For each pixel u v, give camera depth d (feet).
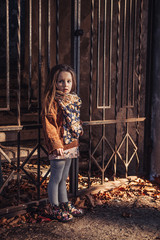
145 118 12.56
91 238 7.68
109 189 11.25
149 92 12.53
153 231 8.18
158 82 12.25
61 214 8.56
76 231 8.04
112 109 13.70
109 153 14.07
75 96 8.64
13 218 8.57
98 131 14.46
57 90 8.43
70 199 10.03
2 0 27.53
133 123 13.08
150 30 12.28
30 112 15.93
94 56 14.37
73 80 8.66
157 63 12.25
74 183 10.13
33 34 21.12
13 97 18.80
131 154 13.28
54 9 17.61
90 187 10.83
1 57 27.40
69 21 15.84
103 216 9.07
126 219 8.90
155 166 12.57
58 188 8.91
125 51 13.23
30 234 7.78
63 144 8.38
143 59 13.00
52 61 18.01
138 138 12.45
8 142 13.19
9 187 10.47
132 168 13.41
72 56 9.87
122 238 7.72
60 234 7.84
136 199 10.53
